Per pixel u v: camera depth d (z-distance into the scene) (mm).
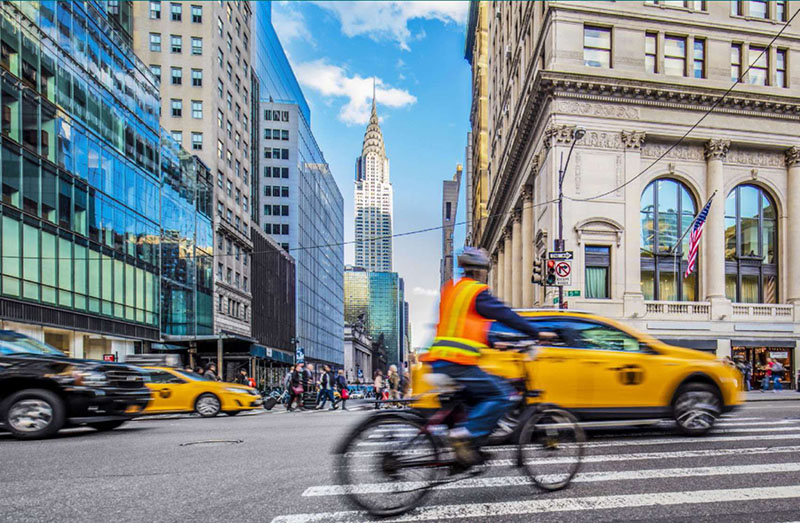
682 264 29516
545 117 29906
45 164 24516
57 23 25828
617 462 5891
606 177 28297
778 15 30875
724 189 29922
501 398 4328
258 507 4418
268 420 13250
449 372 4207
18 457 7008
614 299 27531
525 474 4656
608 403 7527
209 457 6852
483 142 76625
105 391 9508
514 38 42625
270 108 84625
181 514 4254
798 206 30031
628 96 28781
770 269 30562
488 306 4250
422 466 4215
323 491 4930
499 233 52062
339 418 13578
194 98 50219
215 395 15570
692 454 6348
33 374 9141
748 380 26031
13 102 22641
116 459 6766
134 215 32812
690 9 29953
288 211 83562
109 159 30141
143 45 49875
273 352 59688
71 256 26219
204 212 46594
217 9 52531
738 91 29062
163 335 37844
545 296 28609
